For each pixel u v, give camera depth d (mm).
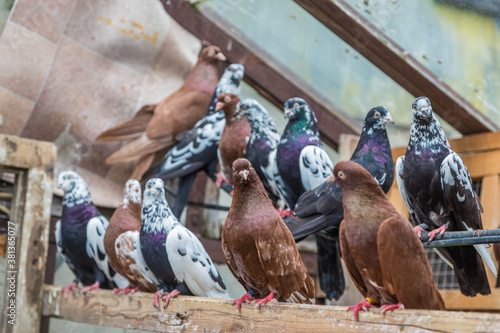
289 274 1813
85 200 2795
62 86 3203
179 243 2199
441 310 1460
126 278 2543
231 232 1803
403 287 1448
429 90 2652
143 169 3318
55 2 3162
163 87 3398
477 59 2764
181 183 3061
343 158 3193
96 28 3266
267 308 1802
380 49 2592
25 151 2980
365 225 1492
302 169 2129
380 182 1924
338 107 3414
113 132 3279
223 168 2586
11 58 3078
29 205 2973
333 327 1611
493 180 2695
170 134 3266
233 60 3297
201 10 3324
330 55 3406
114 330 3861
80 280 2900
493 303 2566
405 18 2623
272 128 2387
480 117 2715
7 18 3109
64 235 2771
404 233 1434
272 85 3297
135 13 3318
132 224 2486
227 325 1936
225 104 2531
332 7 2529
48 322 3014
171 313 2195
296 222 2023
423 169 1759
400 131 3525
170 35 3365
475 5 2748
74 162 3246
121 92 3322
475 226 1790
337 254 2205
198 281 2217
